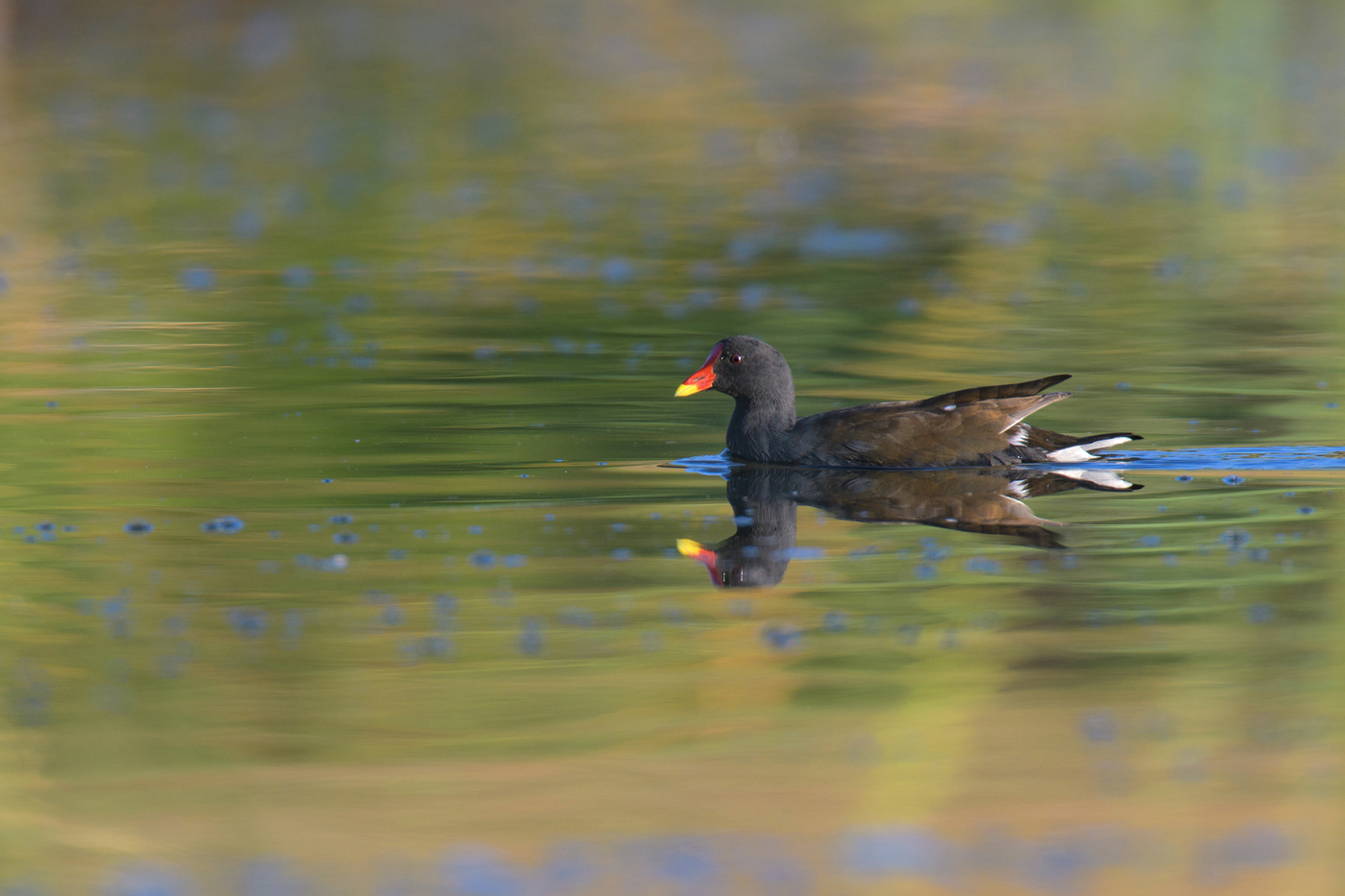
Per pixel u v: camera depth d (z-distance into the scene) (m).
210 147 39.12
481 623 10.87
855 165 37.28
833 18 63.62
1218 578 11.63
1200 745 8.94
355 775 8.71
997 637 10.56
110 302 23.88
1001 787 8.52
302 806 8.38
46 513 13.49
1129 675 9.88
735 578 11.80
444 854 7.93
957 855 7.87
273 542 12.67
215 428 16.59
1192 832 8.03
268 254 27.95
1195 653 10.22
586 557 12.31
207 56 52.88
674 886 7.64
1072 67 51.34
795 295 24.19
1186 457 15.12
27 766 8.78
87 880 7.72
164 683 9.88
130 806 8.38
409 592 11.46
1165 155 37.84
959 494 14.19
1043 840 8.00
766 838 8.05
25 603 11.21
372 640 10.56
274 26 59.38
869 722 9.29
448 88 48.38
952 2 68.31
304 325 22.36
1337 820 8.12
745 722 9.32
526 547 12.57
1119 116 43.09
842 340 21.09
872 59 53.56
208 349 20.70
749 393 15.84
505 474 14.88
